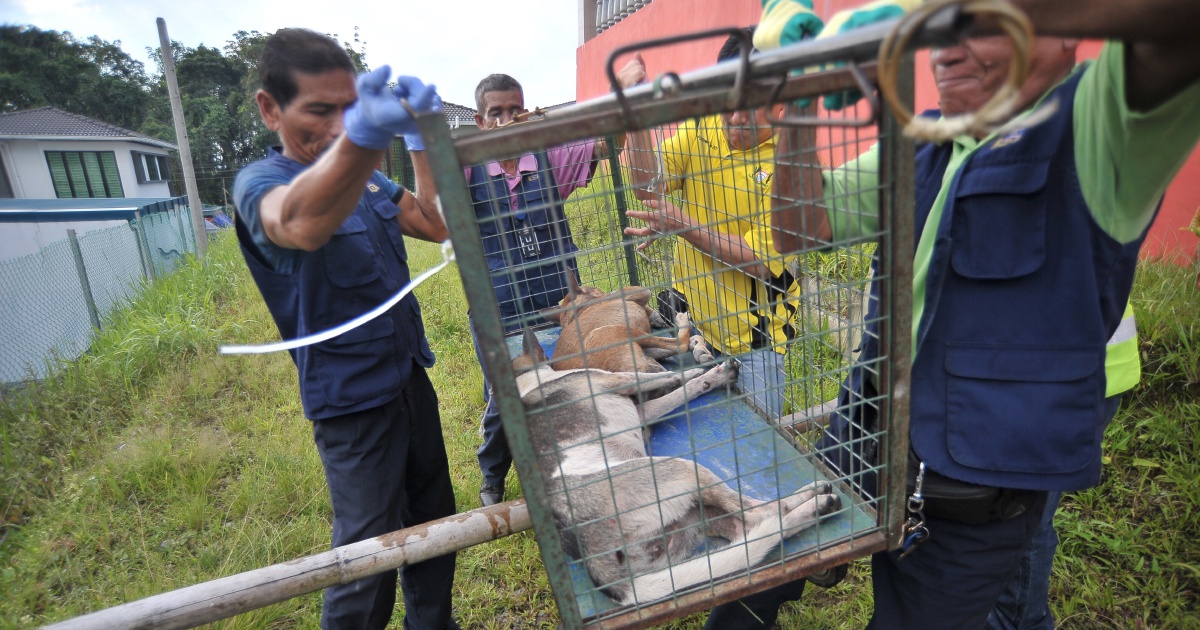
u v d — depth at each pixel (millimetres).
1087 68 1369
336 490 2129
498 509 1935
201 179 37406
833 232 1621
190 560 3262
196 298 7434
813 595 2779
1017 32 705
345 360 2045
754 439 2203
